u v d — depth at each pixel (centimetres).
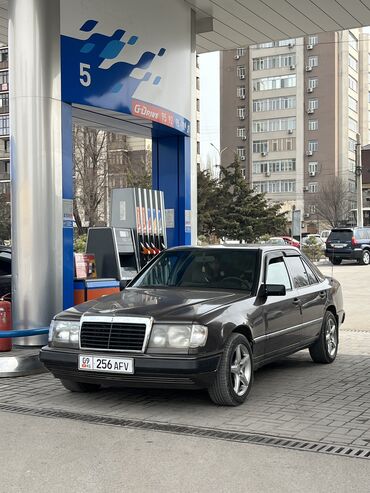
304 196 9238
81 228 3039
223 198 3759
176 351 543
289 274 734
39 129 805
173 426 524
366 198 8306
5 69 7294
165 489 389
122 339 559
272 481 401
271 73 9506
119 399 619
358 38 9950
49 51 814
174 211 1166
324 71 9169
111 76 945
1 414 568
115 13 948
